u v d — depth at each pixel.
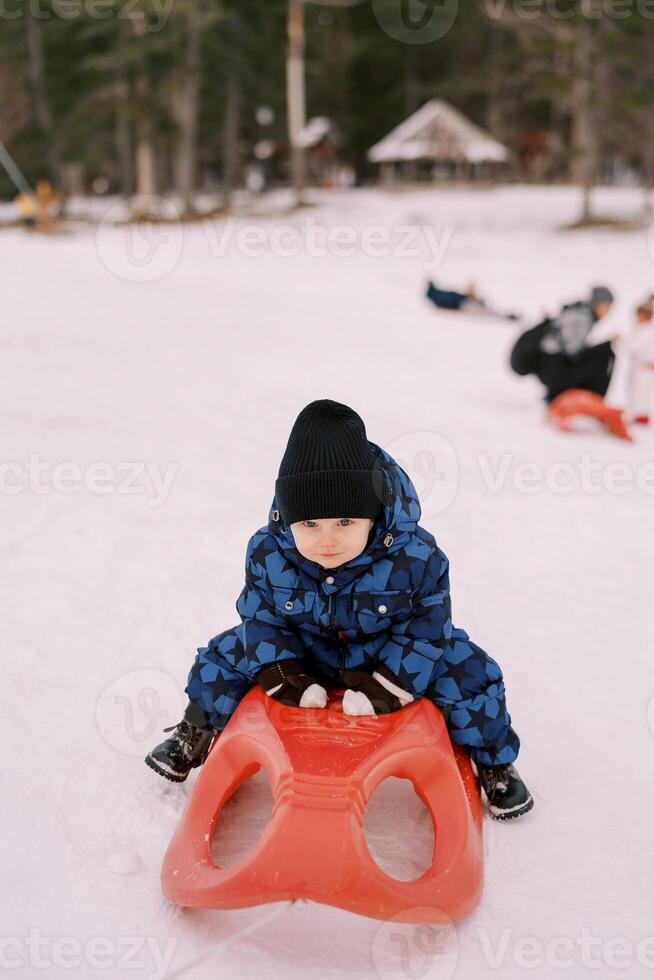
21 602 3.62
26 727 2.75
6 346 9.01
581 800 2.53
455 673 2.38
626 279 19.53
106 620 3.51
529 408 8.19
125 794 2.46
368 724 2.17
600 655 3.45
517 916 2.08
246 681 2.38
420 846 2.28
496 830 2.38
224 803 2.37
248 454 5.82
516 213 32.00
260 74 42.19
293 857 1.85
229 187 35.66
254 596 2.33
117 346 9.59
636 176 49.88
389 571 2.22
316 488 2.09
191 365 8.83
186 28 30.34
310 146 48.81
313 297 16.05
